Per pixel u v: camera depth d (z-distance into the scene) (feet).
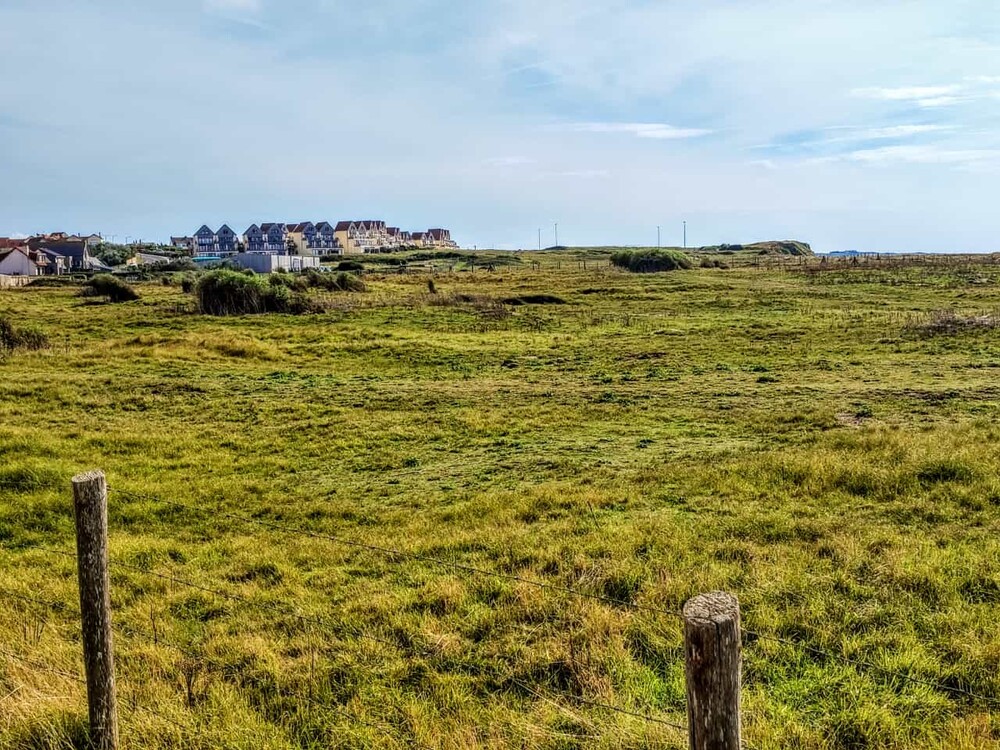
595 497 41.32
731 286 205.77
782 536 33.04
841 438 51.13
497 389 83.56
